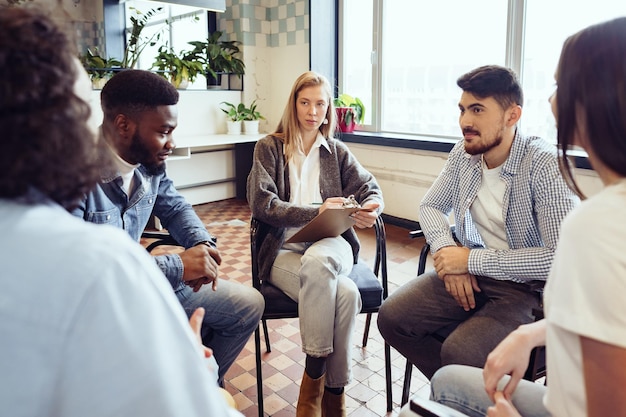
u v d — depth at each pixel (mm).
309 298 1635
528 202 1554
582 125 708
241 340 1687
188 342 537
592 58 674
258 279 1837
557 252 688
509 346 991
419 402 943
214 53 4832
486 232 1716
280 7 5047
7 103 479
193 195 4953
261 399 1767
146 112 1346
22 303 463
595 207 642
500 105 1523
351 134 4414
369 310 1831
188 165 4855
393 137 4074
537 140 1597
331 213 1674
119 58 5234
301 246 1969
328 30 4773
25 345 459
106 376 472
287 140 2031
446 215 1928
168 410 490
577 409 678
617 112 658
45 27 519
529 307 1502
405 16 4164
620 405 618
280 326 2508
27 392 462
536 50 3352
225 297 1643
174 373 507
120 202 1467
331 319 1640
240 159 5184
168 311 529
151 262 556
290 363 2168
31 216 506
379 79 4438
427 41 4027
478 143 1577
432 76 4047
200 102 4883
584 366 639
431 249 1765
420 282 1746
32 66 488
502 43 3541
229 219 4473
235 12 5070
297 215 1816
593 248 619
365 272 1938
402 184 4141
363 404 1882
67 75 518
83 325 470
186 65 4629
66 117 509
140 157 1395
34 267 474
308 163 2057
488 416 914
